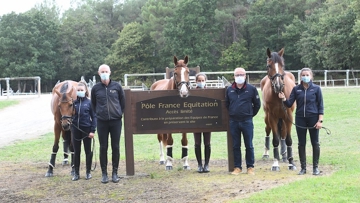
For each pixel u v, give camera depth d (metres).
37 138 15.73
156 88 11.05
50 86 68.06
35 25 64.06
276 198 6.28
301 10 58.41
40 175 9.54
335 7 48.34
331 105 20.80
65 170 10.20
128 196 7.32
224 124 9.12
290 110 9.03
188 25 56.22
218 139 14.59
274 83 8.53
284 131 9.77
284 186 7.03
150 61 62.53
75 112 8.62
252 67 58.84
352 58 46.72
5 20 63.72
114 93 8.39
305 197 6.24
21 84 64.31
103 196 7.41
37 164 11.11
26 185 8.47
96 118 8.64
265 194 6.54
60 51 64.88
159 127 9.12
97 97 8.34
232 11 62.41
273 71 8.64
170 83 9.60
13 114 22.02
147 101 9.10
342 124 15.78
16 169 10.35
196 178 8.45
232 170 9.14
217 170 9.40
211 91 9.09
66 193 7.72
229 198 6.64
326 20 46.09
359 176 7.50
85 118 8.64
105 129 8.42
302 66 57.53
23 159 11.88
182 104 9.08
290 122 9.13
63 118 8.32
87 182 8.60
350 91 26.44
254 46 59.19
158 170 9.75
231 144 9.12
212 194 7.01
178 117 9.10
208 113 9.10
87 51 66.00
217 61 60.22
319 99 8.15
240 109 8.51
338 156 10.16
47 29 64.25
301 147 8.38
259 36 57.38
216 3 59.88
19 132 17.17
